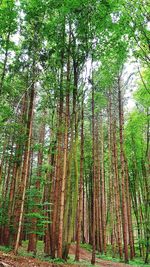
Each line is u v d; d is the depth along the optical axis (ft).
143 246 87.35
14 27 48.80
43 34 50.16
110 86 73.67
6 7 44.09
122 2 38.60
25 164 47.62
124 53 48.34
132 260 75.66
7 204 67.10
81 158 58.49
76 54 55.06
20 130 52.90
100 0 42.39
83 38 53.62
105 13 43.37
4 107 50.57
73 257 63.46
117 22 42.60
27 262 37.47
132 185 103.71
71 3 44.06
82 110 59.57
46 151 53.57
